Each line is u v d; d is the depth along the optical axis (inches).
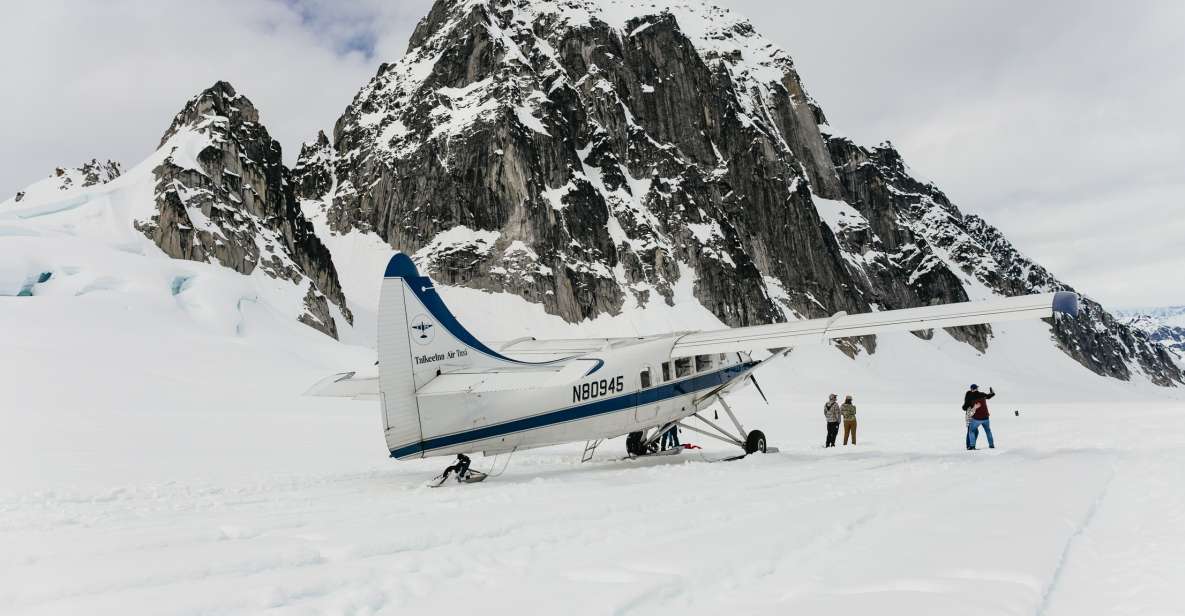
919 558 174.4
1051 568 163.6
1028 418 1131.3
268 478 386.9
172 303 1686.8
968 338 4028.1
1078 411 1507.1
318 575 169.3
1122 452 451.2
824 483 331.9
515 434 405.7
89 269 1673.2
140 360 1243.8
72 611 142.5
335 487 353.4
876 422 1051.3
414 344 384.8
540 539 209.8
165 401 1006.4
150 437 632.4
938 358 3624.5
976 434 524.1
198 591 155.6
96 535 220.8
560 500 286.5
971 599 139.7
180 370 1238.3
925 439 652.1
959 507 249.9
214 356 1362.0
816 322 467.2
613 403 448.8
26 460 469.7
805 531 211.3
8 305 1406.3
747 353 558.6
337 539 210.7
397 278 383.9
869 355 3348.9
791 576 163.8
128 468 440.5
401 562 182.2
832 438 632.4
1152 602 140.0
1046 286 5300.2
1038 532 202.4
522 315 2714.1
